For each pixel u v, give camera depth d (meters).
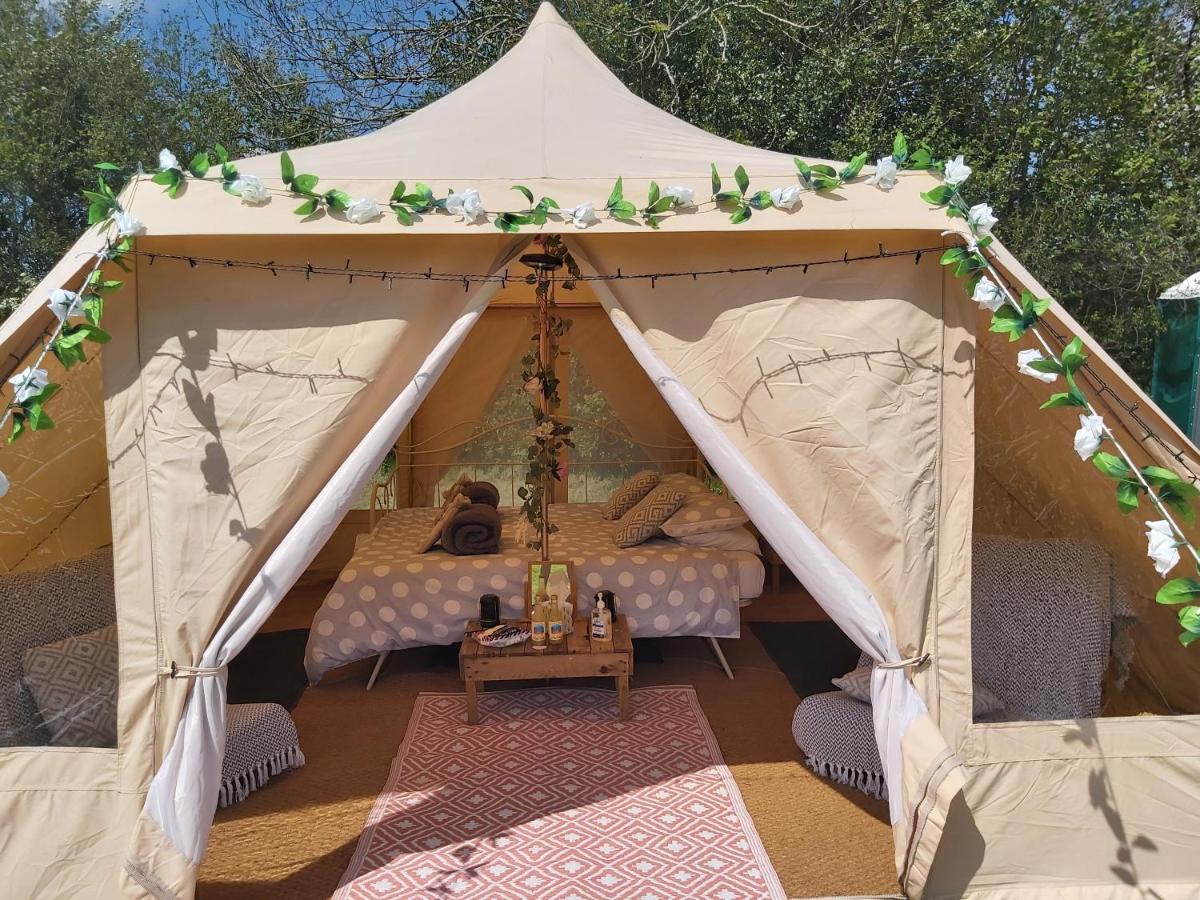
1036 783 2.72
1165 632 3.07
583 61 3.97
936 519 2.72
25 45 8.17
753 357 2.73
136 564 2.61
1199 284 4.89
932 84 8.62
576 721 4.01
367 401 2.68
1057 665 2.99
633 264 2.79
